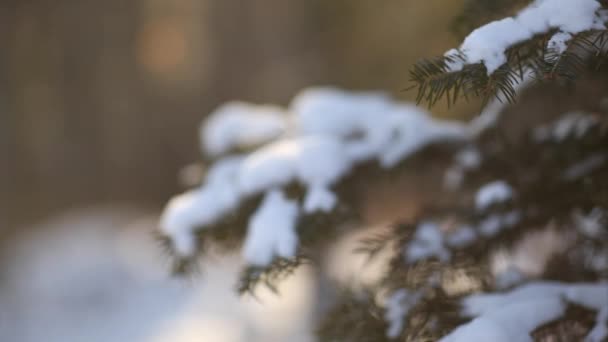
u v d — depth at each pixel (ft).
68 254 51.39
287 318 33.68
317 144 9.59
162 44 77.00
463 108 18.99
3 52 68.59
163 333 40.27
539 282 9.15
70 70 73.51
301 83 47.21
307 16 49.14
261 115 10.20
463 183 9.80
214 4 72.13
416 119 9.75
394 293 9.27
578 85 9.46
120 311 44.98
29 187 69.77
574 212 9.46
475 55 8.52
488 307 9.02
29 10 70.03
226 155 9.98
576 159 9.48
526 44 8.52
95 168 74.74
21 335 42.57
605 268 9.36
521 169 9.64
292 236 9.17
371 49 35.83
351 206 9.44
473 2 9.28
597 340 8.82
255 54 65.82
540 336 8.91
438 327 9.04
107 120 75.56
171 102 76.79
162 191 76.23
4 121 68.49
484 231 9.46
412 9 32.19
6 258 52.31
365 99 10.09
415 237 9.43
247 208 9.50
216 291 43.68
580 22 8.48
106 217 62.95
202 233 9.50
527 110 9.77
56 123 72.43
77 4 73.41
